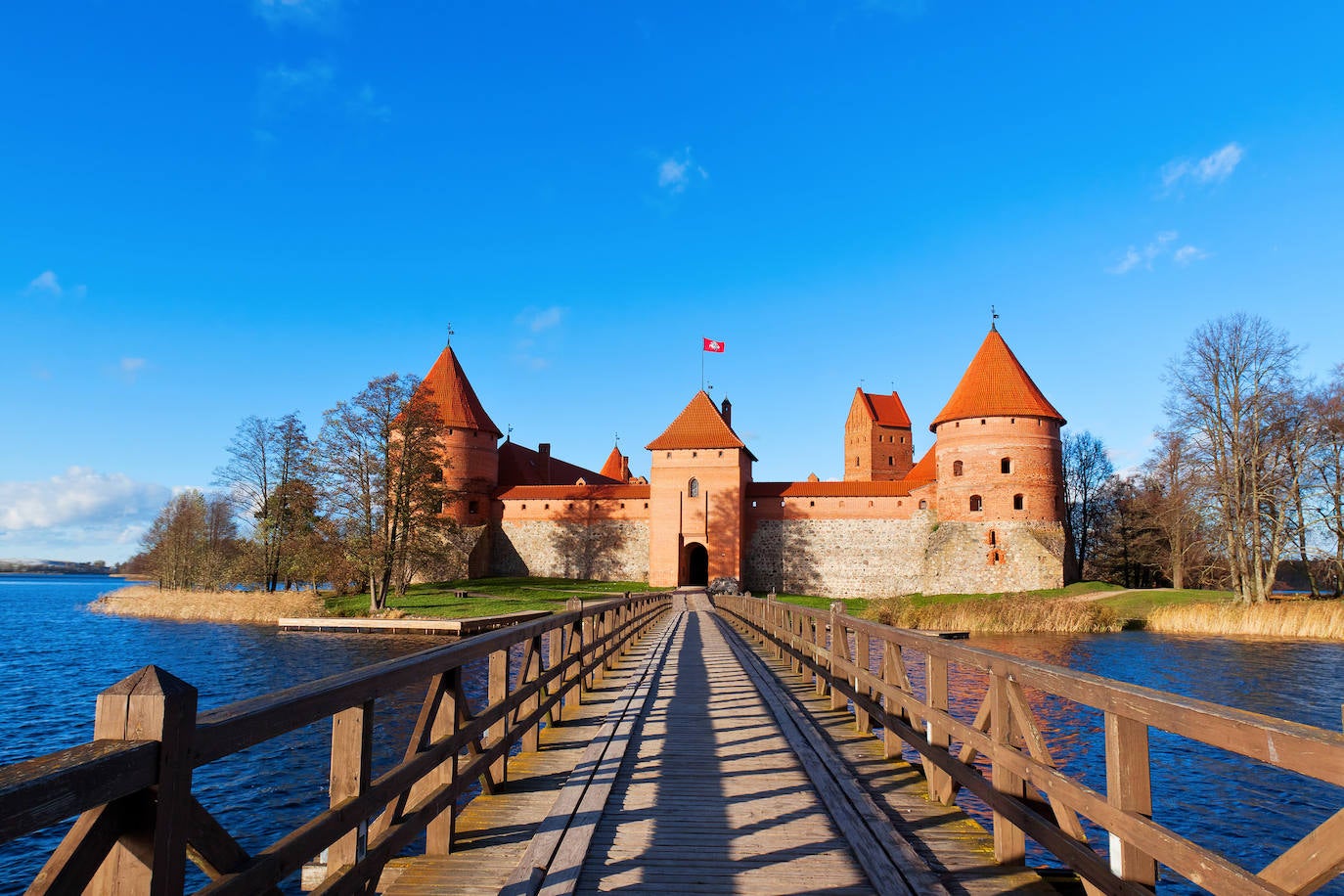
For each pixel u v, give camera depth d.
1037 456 49.41
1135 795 3.44
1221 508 40.91
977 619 36.94
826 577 54.22
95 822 2.28
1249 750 2.71
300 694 3.25
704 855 5.30
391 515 46.09
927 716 6.30
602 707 10.73
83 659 29.30
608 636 13.65
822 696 11.12
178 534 59.06
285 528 50.81
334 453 43.50
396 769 4.39
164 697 2.43
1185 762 14.76
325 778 14.08
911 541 53.19
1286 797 12.84
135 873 2.38
